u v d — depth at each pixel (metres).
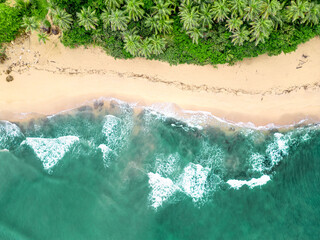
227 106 24.55
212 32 22.30
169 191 24.61
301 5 20.44
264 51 23.08
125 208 24.72
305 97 24.25
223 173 24.67
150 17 21.62
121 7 21.44
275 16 21.20
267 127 24.58
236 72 24.17
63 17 21.61
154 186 24.67
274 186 24.53
